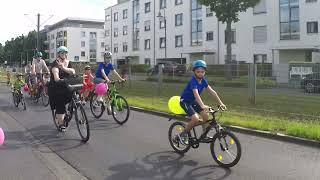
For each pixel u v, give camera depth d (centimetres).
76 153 838
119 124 1215
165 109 1511
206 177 674
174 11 6325
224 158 744
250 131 1096
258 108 1564
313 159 802
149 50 7062
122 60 7931
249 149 895
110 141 960
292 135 1008
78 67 4091
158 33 6788
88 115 1382
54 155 823
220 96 1961
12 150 866
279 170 719
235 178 669
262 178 670
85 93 1341
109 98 1259
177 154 830
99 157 805
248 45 5053
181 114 827
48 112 1494
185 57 6116
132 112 1548
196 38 5897
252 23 4997
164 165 746
